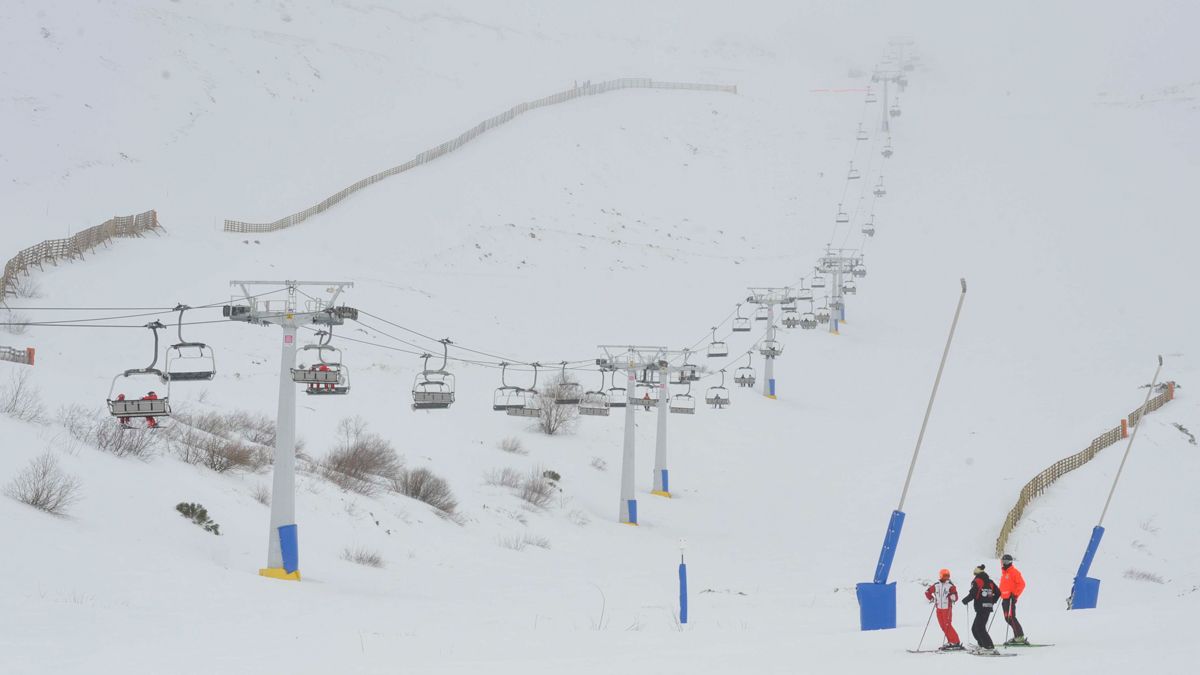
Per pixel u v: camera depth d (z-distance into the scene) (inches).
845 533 4675.2
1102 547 4426.7
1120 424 6648.6
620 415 6348.4
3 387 3275.1
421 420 5236.2
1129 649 1496.1
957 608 2723.9
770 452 6063.0
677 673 1400.1
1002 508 5068.9
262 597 2289.6
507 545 3725.4
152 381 4921.3
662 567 3713.1
